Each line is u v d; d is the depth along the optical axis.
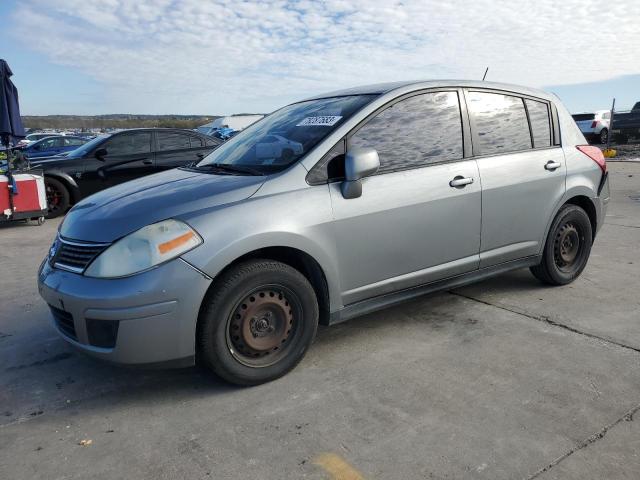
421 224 3.49
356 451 2.41
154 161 9.48
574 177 4.40
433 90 3.70
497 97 4.05
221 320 2.83
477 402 2.78
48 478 2.31
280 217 2.94
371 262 3.33
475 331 3.69
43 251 6.67
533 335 3.60
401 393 2.90
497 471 2.25
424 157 3.56
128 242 2.72
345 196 3.16
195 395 2.98
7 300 4.70
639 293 4.37
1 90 8.34
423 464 2.31
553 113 4.42
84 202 3.37
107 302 2.65
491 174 3.84
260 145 3.57
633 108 22.66
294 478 2.26
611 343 3.44
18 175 8.20
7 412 2.86
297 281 3.04
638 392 2.83
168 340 2.72
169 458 2.42
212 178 3.23
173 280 2.67
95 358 2.82
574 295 4.36
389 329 3.77
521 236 4.11
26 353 3.60
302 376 3.14
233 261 2.90
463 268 3.81
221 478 2.27
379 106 3.43
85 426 2.71
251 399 2.91
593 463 2.28
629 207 8.37
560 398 2.79
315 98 4.04
